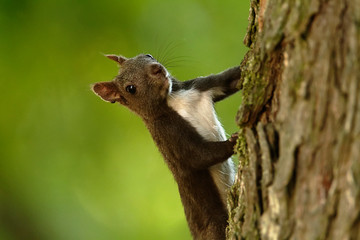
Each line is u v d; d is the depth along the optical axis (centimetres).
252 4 632
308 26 491
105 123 1437
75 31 1427
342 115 458
